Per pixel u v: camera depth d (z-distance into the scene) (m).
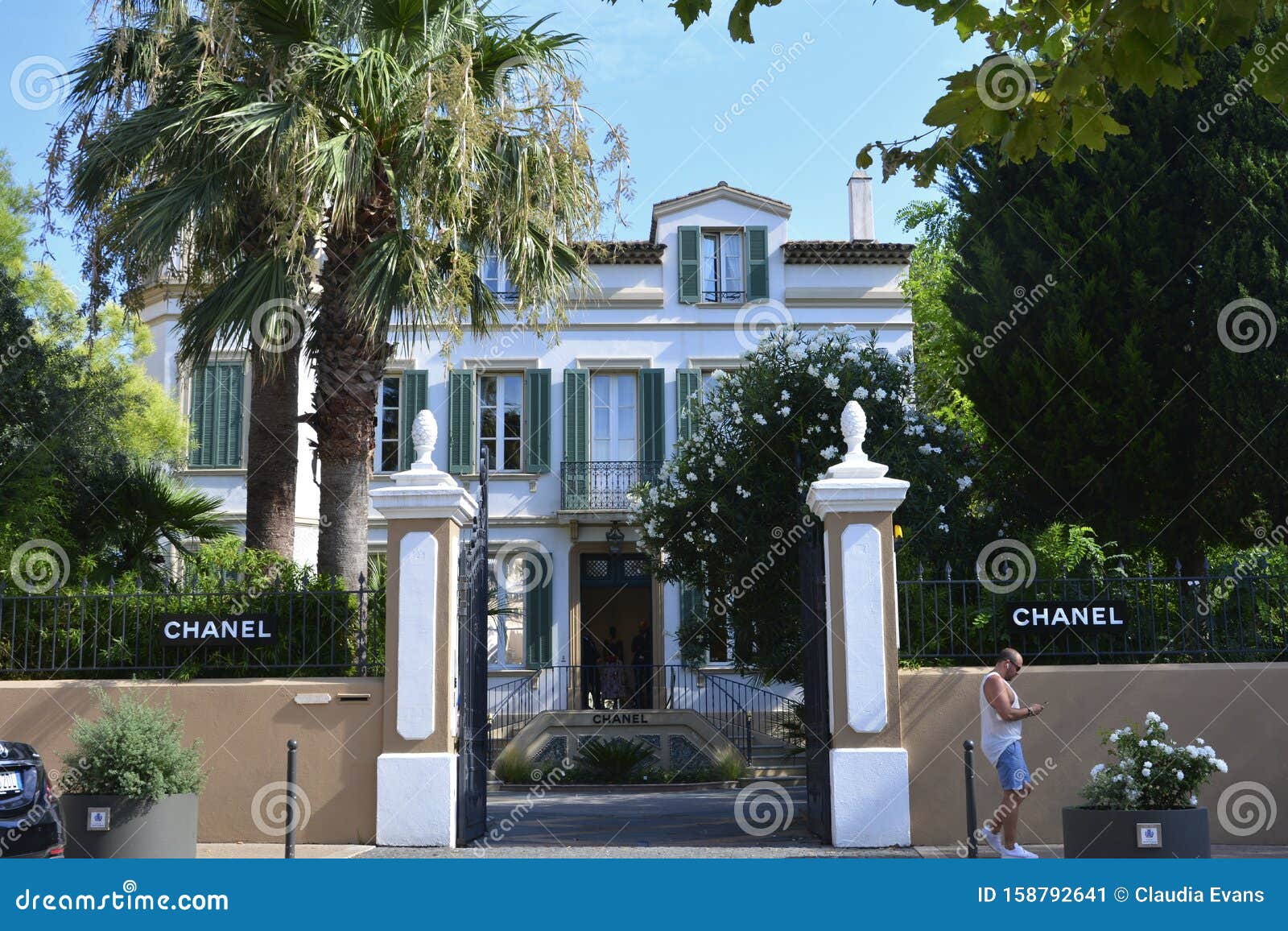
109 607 10.24
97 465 13.37
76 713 9.75
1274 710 9.30
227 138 10.48
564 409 22.72
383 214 11.58
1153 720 7.61
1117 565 11.84
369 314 10.95
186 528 13.34
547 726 18.47
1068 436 11.74
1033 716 9.20
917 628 9.70
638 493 15.25
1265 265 11.01
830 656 9.30
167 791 8.51
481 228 11.94
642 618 24.28
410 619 9.59
